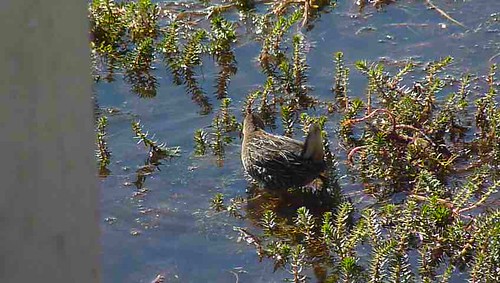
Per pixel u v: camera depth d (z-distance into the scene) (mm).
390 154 11461
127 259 9867
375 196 10922
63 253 2543
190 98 13422
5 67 2373
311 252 9867
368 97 12516
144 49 14133
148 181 11328
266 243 10125
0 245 2424
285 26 14469
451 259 9539
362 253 9703
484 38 14727
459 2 15875
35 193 2471
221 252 9977
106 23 14812
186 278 9578
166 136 12375
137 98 13406
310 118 12133
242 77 14031
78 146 2541
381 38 14938
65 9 2439
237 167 11633
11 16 2357
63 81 2473
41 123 2457
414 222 9922
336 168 11477
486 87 13227
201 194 11078
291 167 10812
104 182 11297
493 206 10492
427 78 13367
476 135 12047
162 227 10422
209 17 15812
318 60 14344
